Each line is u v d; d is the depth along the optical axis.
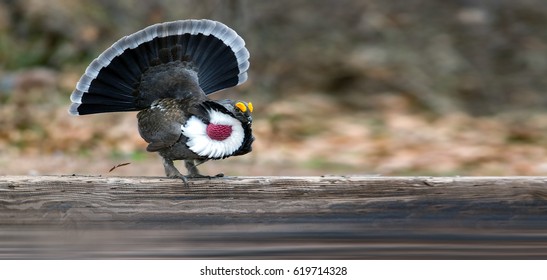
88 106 7.54
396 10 20.02
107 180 7.24
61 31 19.55
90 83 7.49
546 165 13.43
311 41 19.20
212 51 7.70
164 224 7.28
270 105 17.00
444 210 7.45
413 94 17.89
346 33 19.53
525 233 7.44
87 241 7.26
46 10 19.67
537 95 17.97
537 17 19.62
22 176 7.36
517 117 17.06
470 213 7.43
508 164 13.61
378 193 7.41
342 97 17.95
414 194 7.43
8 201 7.24
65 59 19.09
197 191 7.28
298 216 7.36
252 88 17.69
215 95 17.25
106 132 15.35
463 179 7.45
